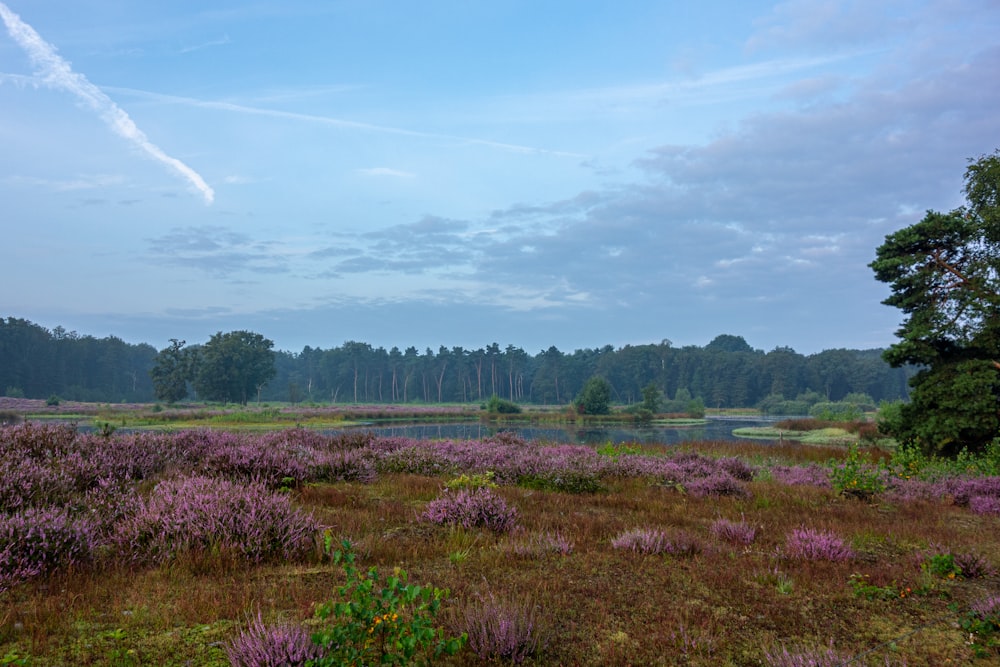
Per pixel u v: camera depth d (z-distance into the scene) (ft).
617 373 513.45
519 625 13.58
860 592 18.37
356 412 232.12
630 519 29.48
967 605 17.51
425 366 545.44
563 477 39.45
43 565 16.85
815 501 37.14
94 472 28.53
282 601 15.48
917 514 33.81
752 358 528.22
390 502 31.01
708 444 85.61
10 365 363.97
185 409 235.61
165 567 17.80
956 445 67.97
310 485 33.37
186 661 12.15
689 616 15.85
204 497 21.21
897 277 77.51
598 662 13.03
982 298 70.69
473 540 23.49
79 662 11.98
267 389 545.85
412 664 11.98
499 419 226.38
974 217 74.74
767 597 17.89
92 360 435.94
